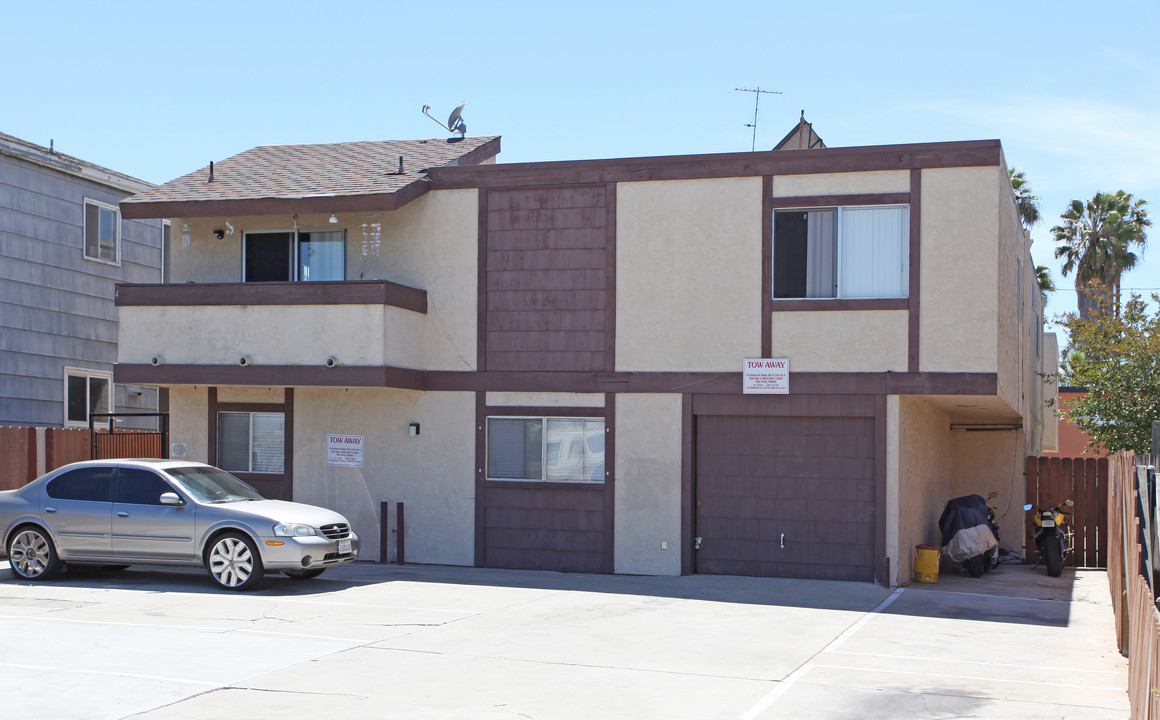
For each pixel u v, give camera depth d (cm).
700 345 1692
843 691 918
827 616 1327
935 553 1691
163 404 2514
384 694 871
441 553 1795
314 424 1859
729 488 1698
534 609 1323
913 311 1605
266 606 1298
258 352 1747
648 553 1706
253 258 1902
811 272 1653
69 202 2430
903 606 1428
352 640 1093
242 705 831
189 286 1784
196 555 1436
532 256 1770
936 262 1600
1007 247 1748
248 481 1886
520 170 1773
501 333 1780
